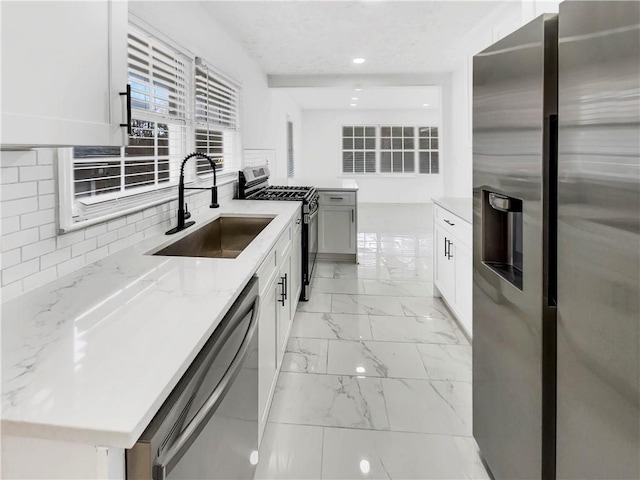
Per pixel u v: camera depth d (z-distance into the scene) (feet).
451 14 10.18
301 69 15.76
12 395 2.08
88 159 4.98
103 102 3.13
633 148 2.35
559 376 3.25
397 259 16.65
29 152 3.75
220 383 3.11
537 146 3.39
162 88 7.14
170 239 6.08
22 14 2.38
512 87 3.87
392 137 34.37
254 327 4.16
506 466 4.35
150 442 2.05
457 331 9.45
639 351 2.35
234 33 11.23
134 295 3.60
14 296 3.59
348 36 11.73
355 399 6.78
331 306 11.11
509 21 10.13
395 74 16.75
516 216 4.71
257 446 4.90
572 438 3.10
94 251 4.81
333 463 5.33
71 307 3.33
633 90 2.33
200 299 3.50
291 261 8.75
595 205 2.71
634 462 2.43
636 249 2.36
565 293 3.12
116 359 2.46
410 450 5.57
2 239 3.49
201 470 2.82
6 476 1.99
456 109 15.78
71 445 1.92
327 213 15.97
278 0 9.09
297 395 6.89
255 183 12.16
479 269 5.08
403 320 10.13
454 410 6.47
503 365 4.37
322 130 34.30
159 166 7.43
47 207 3.99
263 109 16.05
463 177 14.76
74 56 2.81
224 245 8.54
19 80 2.37
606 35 2.55
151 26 6.46
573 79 2.92
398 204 34.14
